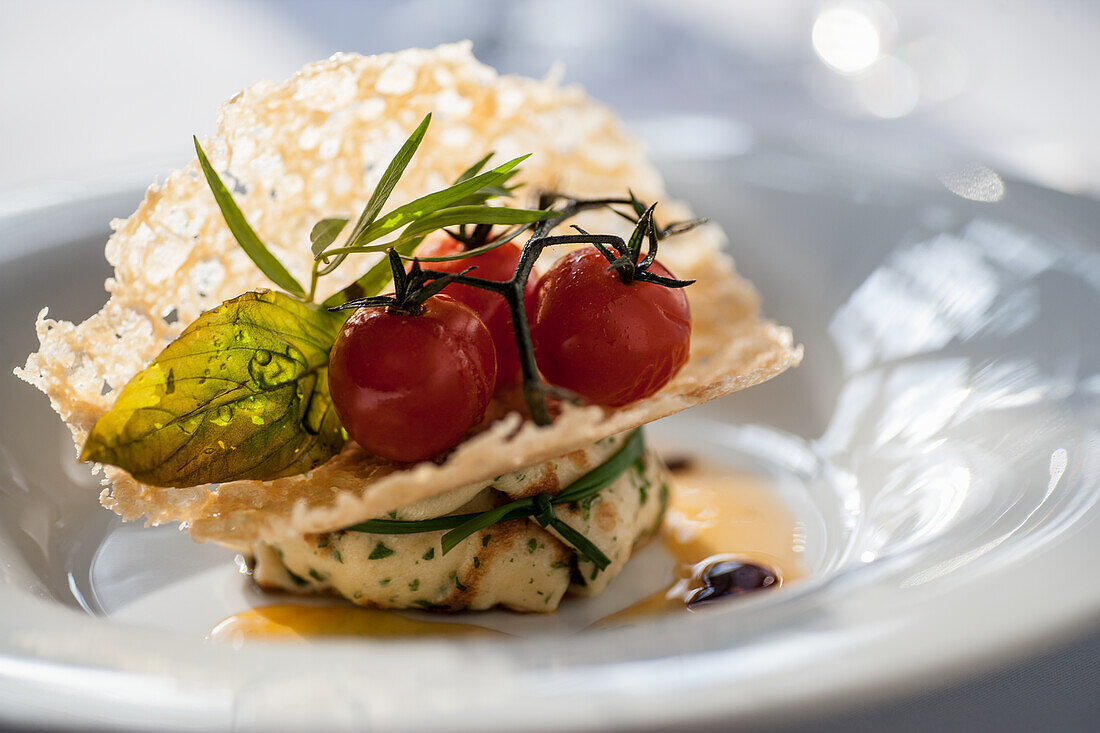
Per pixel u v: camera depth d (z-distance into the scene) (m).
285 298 0.26
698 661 0.21
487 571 0.28
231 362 0.25
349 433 0.25
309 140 0.29
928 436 0.32
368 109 0.30
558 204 0.32
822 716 0.20
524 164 0.32
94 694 0.20
